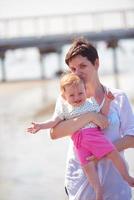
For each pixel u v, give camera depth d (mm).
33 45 99000
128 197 8125
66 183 8180
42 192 17656
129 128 8062
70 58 7934
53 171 21203
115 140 8000
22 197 17172
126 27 97125
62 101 7988
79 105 7887
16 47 99688
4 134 35344
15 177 20391
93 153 7867
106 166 7965
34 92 73438
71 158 8094
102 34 96500
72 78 7824
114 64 114812
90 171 7879
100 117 7875
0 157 25688
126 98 8125
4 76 131000
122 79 88062
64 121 7918
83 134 7859
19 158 25062
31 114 48188
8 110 53188
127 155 21891
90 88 8023
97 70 8047
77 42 7973
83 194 8023
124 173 7848
